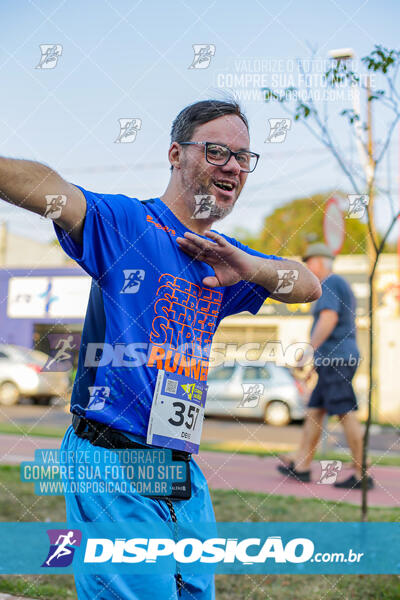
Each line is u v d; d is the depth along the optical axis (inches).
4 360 513.0
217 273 80.7
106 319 74.8
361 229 493.4
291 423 437.4
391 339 517.3
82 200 72.1
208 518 81.0
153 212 80.4
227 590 133.4
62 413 469.4
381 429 440.5
